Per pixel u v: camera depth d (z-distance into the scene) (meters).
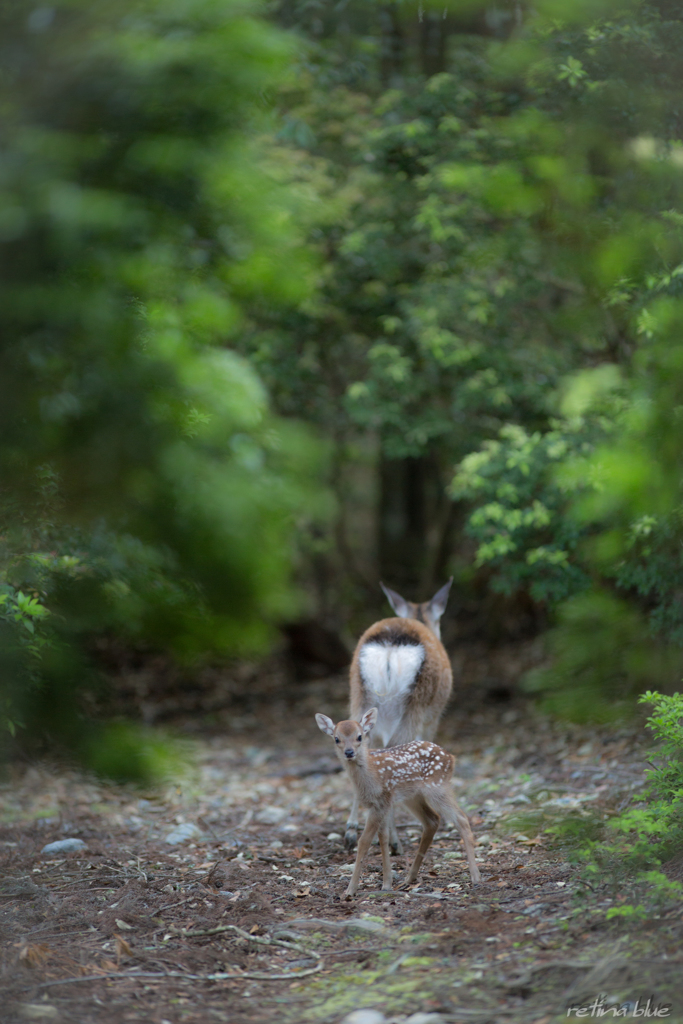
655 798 8.36
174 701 21.41
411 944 6.70
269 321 19.23
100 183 9.22
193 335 13.78
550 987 5.59
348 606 24.86
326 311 19.39
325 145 18.83
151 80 8.66
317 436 21.33
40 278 8.86
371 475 27.70
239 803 13.21
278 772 15.57
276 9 16.12
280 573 16.11
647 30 12.54
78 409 9.15
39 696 8.70
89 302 9.12
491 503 15.51
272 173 16.11
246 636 13.21
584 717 14.69
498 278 18.09
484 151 16.58
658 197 13.03
